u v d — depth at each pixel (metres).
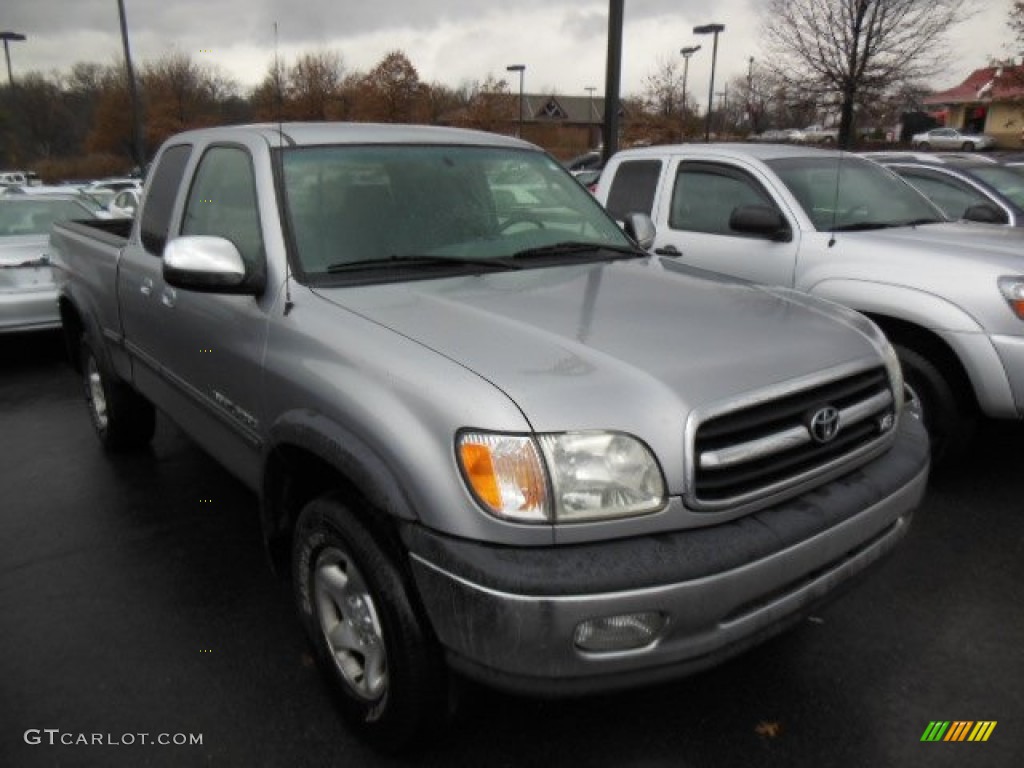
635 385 2.29
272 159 3.35
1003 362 4.38
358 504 2.57
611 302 2.95
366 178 3.44
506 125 37.78
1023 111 25.80
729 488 2.33
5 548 4.14
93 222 5.92
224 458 3.55
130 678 3.10
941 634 3.33
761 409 2.41
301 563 2.87
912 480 2.77
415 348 2.47
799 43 21.84
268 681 3.07
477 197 3.65
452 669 2.33
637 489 2.19
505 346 2.46
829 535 2.43
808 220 5.40
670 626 2.18
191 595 3.67
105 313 4.80
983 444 5.38
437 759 2.67
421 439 2.26
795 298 3.23
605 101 9.06
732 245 5.74
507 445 2.15
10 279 7.59
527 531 2.14
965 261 4.60
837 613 3.47
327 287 3.00
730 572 2.21
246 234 3.37
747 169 5.82
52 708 2.93
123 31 22.42
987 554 3.97
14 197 8.91
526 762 2.66
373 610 2.53
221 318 3.30
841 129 18.72
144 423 5.21
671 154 6.43
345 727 2.82
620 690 2.22
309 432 2.60
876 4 17.56
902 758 2.68
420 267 3.25
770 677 3.07
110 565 3.96
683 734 2.79
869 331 2.99
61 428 6.04
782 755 2.70
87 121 63.12
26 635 3.38
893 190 6.02
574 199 4.07
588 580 2.10
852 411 2.64
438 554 2.21
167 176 4.23
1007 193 7.86
